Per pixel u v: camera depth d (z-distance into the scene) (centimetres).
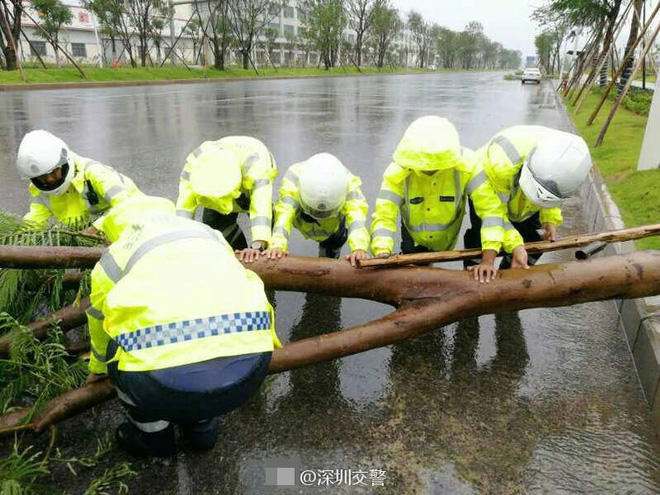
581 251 281
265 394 261
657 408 245
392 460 222
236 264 177
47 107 1379
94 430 236
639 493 207
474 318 336
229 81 3127
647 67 2316
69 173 318
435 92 2516
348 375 278
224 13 3562
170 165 725
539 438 235
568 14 1866
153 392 158
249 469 216
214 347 157
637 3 1511
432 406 254
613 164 670
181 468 216
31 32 3881
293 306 351
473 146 941
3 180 629
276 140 947
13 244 281
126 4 3569
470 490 207
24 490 187
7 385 251
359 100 1923
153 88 2288
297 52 6375
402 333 264
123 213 203
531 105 1789
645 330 285
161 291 160
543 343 310
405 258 275
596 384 273
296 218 361
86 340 301
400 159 275
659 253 270
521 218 329
